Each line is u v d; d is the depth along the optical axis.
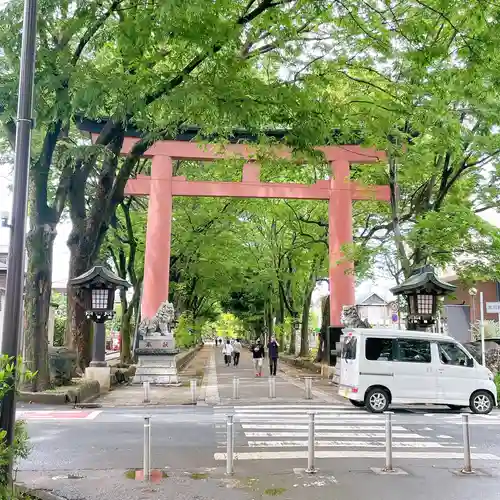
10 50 9.73
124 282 19.92
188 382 24.23
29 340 16.20
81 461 9.12
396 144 17.98
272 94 10.37
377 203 27.58
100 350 20.14
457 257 24.84
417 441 11.09
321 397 18.81
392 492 7.41
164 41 9.49
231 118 10.16
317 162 12.14
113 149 14.30
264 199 30.48
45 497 7.07
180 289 37.22
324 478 8.12
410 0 11.09
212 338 142.00
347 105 12.78
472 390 15.73
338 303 25.45
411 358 15.75
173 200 30.25
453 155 19.03
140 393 19.64
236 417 14.16
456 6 10.31
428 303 17.97
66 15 10.41
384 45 11.39
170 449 10.08
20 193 6.52
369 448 10.34
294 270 40.44
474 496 7.24
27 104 6.74
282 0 10.21
